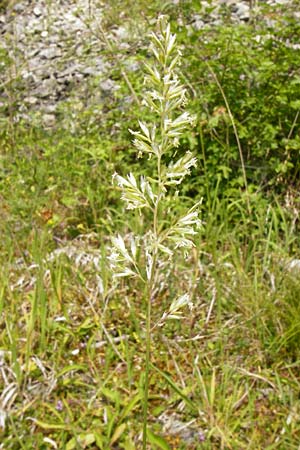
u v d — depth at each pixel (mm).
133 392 3668
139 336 3994
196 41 5328
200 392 3582
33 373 3734
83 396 3637
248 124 5113
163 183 2256
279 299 4066
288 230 4828
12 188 5551
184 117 2203
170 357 3918
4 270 4414
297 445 3279
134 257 2363
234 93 5105
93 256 4762
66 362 3871
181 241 2287
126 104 5941
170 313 2400
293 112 5121
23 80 8234
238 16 8500
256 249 4699
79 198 5527
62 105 6762
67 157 5809
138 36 7691
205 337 4051
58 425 3344
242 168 4867
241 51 5102
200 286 4312
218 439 3383
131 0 8672
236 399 3545
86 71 8125
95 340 4016
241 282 4270
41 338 3863
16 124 6762
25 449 3221
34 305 3855
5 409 3533
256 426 3439
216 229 4789
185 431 3434
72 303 4312
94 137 5926
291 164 4875
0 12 10820
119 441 3377
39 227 5121
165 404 3602
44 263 4551
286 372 3805
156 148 2234
